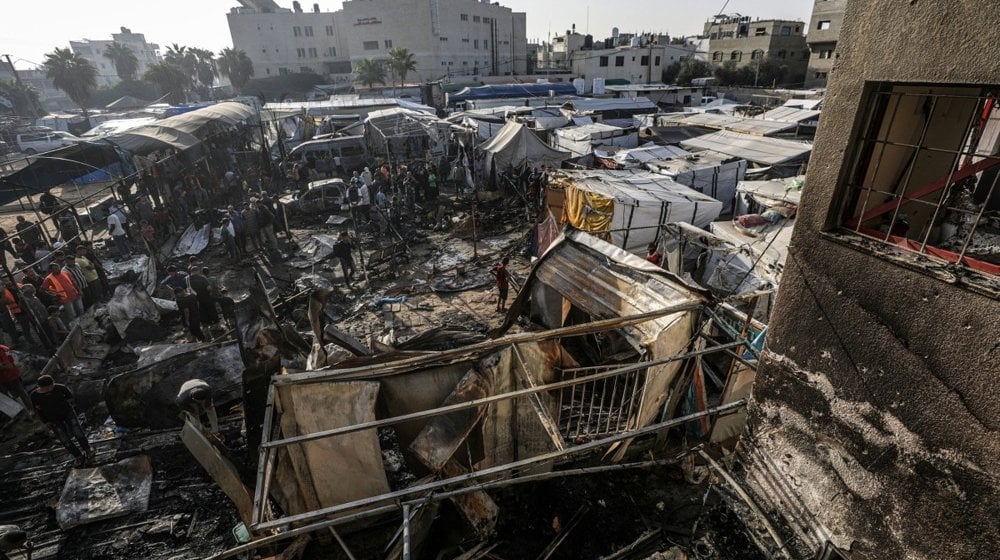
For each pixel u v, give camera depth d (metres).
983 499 2.87
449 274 14.17
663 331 6.27
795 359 4.00
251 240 16.31
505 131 23.06
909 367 3.14
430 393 5.56
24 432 7.88
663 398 6.89
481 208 20.45
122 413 7.42
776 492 4.41
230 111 29.00
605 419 7.41
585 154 22.77
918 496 3.24
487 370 5.62
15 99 58.09
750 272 9.99
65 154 17.91
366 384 5.23
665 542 5.85
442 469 5.52
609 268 7.66
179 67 62.72
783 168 17.95
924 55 2.75
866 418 3.50
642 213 12.76
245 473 5.59
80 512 6.15
